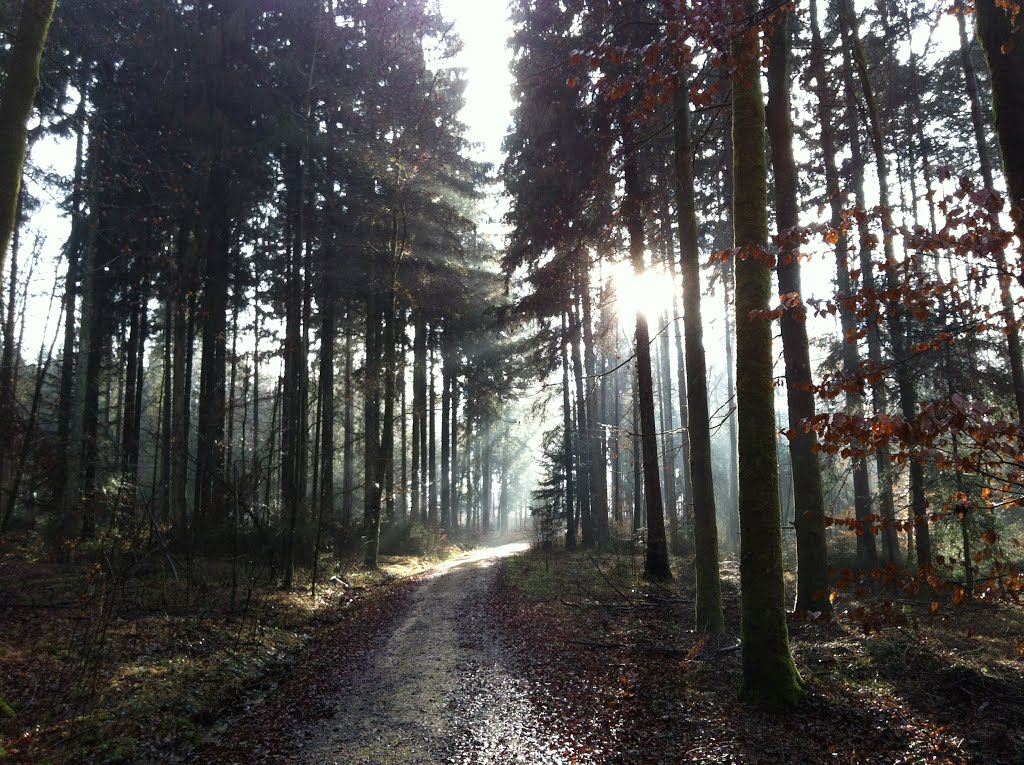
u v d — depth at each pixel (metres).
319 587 14.88
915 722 5.77
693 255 10.14
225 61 16.64
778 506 6.86
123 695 6.97
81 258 18.91
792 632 9.46
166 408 21.03
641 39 10.79
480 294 26.14
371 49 17.22
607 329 17.86
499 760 5.72
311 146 17.70
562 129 14.30
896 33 13.80
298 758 5.95
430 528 30.59
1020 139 4.28
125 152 14.92
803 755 5.36
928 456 3.82
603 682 7.75
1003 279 3.88
